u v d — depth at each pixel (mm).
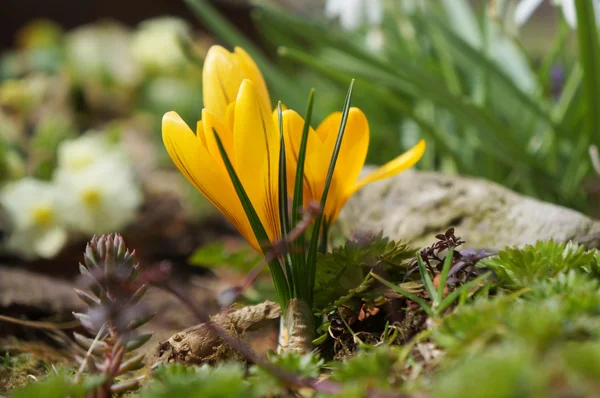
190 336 352
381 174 355
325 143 347
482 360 278
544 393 272
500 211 419
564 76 676
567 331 289
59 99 1075
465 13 668
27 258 682
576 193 527
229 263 480
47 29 1427
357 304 342
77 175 669
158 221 717
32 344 418
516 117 600
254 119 326
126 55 1243
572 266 328
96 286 327
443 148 552
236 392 291
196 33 1720
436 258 342
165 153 999
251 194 337
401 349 316
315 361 318
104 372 320
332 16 705
